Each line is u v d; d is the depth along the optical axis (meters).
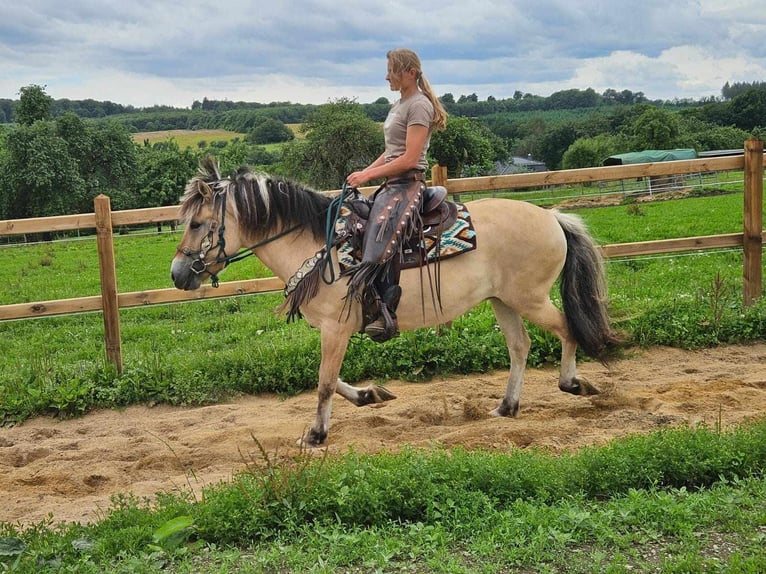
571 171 7.95
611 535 3.65
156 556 3.63
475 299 5.56
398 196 5.20
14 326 11.93
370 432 5.78
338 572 3.52
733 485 4.23
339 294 5.29
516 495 4.17
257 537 3.95
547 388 6.87
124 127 63.53
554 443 5.26
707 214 22.41
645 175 8.08
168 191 61.66
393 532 3.87
